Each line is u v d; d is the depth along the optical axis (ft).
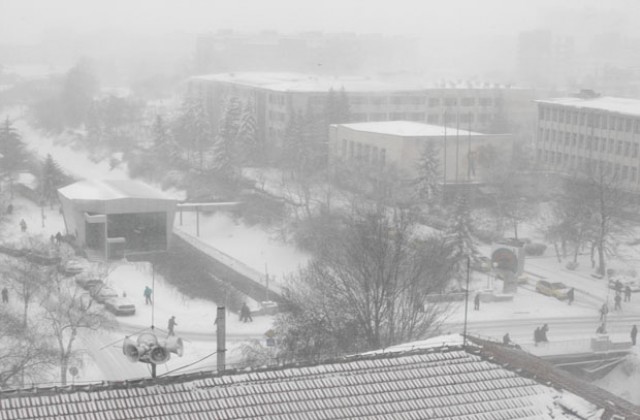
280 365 105.19
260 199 418.72
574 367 227.40
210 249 380.99
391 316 176.45
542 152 495.00
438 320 228.63
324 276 193.47
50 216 435.53
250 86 620.08
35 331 223.10
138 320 263.70
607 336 236.22
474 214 401.49
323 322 176.24
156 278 323.78
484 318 267.18
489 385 103.40
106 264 335.67
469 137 450.71
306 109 561.02
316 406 95.76
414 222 334.85
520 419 97.50
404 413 96.32
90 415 89.56
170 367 212.43
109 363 218.59
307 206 378.53
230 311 278.05
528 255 357.82
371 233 230.27
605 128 454.81
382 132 460.14
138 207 368.27
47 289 268.82
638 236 374.63
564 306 286.46
